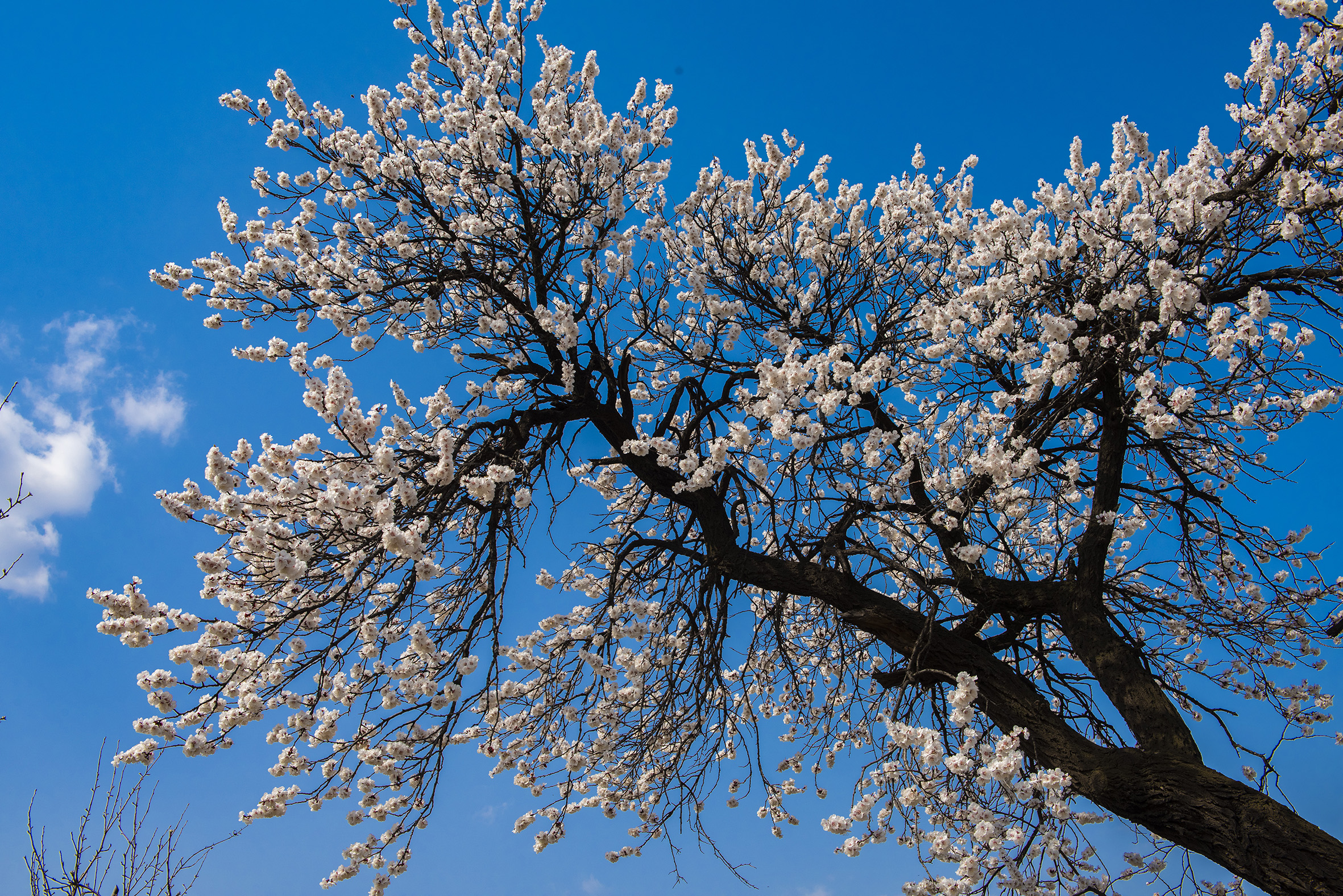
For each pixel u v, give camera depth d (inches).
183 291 228.4
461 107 232.8
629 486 304.0
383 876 194.9
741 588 265.3
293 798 196.2
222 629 163.2
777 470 233.3
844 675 242.2
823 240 257.8
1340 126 161.5
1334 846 132.0
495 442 213.5
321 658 176.1
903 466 221.5
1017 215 208.1
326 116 232.7
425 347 252.1
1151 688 176.2
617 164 238.7
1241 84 193.0
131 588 157.9
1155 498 237.5
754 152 252.8
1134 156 211.2
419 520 163.5
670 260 277.9
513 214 256.7
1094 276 200.7
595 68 231.8
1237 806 142.6
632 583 257.1
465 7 232.8
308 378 148.1
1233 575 231.8
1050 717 183.8
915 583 204.4
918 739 166.4
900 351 248.7
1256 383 191.2
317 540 175.2
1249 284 194.4
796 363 182.9
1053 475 209.5
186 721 175.0
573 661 232.7
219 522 172.1
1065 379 185.6
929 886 170.7
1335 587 209.3
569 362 219.6
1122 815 160.2
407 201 232.7
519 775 231.9
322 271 223.5
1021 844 166.4
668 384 293.3
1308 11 160.4
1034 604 207.6
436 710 187.9
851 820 179.3
